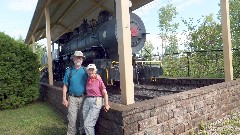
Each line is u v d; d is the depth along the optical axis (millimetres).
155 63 8688
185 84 9703
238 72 12602
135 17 8445
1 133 6117
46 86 10570
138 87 9859
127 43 4695
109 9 11617
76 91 5133
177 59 15008
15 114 8383
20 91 9719
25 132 6109
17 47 9688
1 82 9219
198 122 5676
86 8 11781
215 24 16672
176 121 5074
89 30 10539
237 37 15125
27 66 9906
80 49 11133
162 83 10867
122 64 4707
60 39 15703
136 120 4309
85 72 5188
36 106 9805
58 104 8156
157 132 4660
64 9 11672
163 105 4805
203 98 5871
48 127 6445
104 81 7555
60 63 14930
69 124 5270
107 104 4598
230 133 5258
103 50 8727
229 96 6855
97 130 5074
